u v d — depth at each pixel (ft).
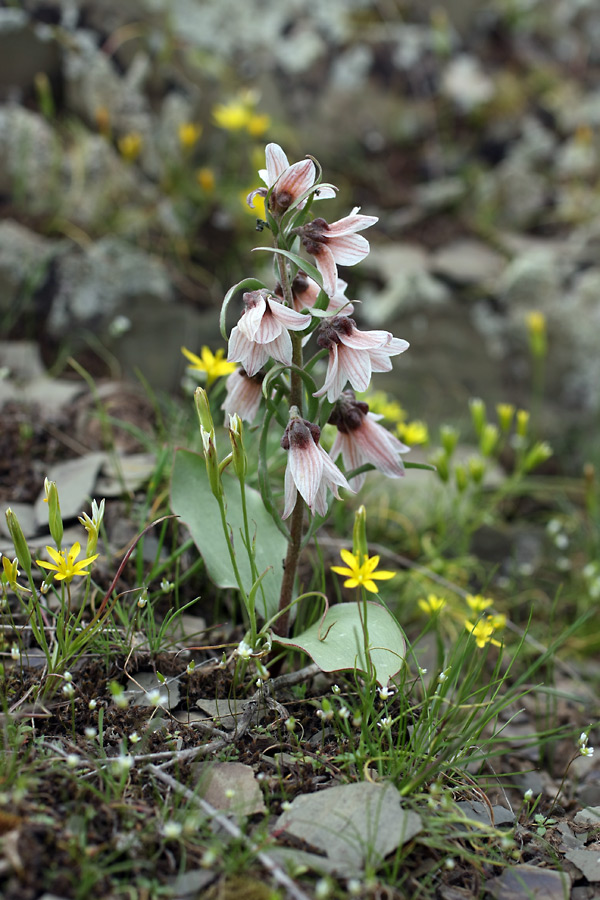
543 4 2.91
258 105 2.46
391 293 2.31
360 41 2.61
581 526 2.11
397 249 2.43
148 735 1.38
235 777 1.35
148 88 2.26
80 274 1.97
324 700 1.39
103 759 1.34
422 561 1.84
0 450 1.70
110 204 2.13
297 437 1.37
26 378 1.87
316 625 1.45
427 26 2.77
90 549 1.40
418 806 1.35
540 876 1.34
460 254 2.46
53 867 1.25
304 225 1.38
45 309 1.95
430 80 2.69
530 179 2.64
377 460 1.42
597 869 1.35
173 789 1.33
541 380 2.42
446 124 2.69
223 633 1.53
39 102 2.12
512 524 2.12
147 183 2.23
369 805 1.31
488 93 2.73
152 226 2.15
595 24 2.96
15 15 2.02
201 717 1.42
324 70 2.55
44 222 2.01
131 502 1.64
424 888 1.30
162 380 2.03
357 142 2.60
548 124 2.75
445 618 1.73
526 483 2.22
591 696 1.70
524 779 1.54
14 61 2.06
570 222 2.59
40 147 2.04
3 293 1.94
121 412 1.80
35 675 1.42
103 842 1.28
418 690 1.57
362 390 1.36
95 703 1.37
